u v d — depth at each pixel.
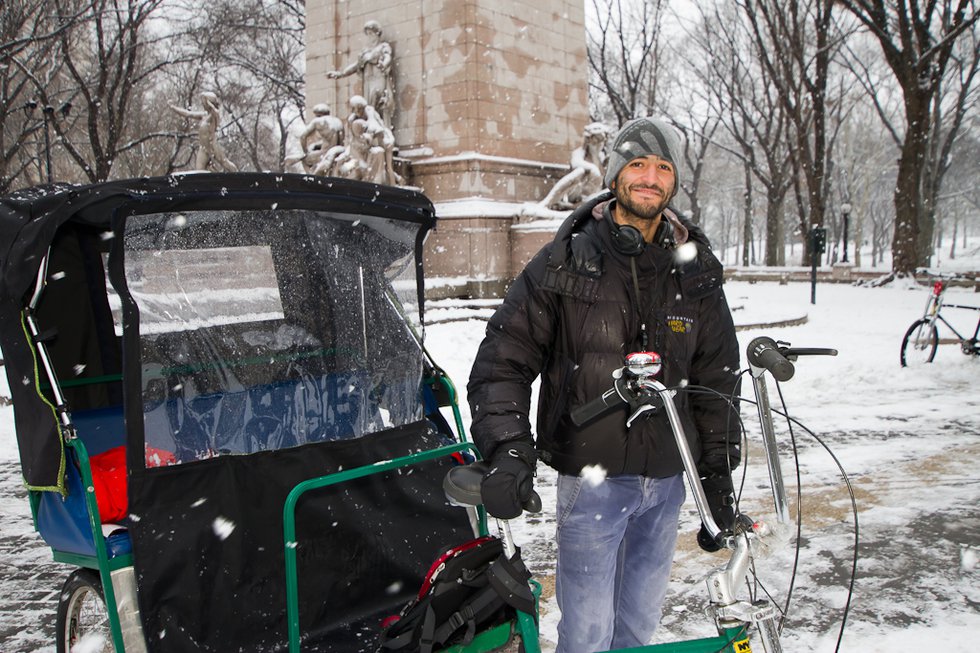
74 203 3.01
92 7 27.47
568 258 2.77
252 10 36.50
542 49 19.58
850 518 5.82
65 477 3.17
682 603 4.59
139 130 41.97
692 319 2.85
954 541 5.36
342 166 17.91
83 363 4.33
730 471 2.96
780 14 35.56
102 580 2.93
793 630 4.23
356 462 3.43
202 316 3.33
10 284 3.22
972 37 40.56
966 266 49.44
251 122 49.31
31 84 35.59
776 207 45.31
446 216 18.02
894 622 4.30
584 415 2.52
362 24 19.62
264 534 3.14
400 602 3.41
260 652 3.06
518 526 5.90
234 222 3.42
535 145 19.41
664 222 2.86
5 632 4.49
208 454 3.21
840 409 9.21
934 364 11.35
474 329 14.55
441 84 18.30
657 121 2.76
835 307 21.73
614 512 2.83
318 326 3.65
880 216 81.00
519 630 2.81
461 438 3.86
